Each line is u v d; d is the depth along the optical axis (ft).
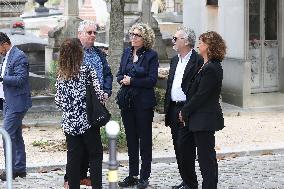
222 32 102.94
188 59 51.47
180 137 50.55
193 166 51.85
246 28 98.58
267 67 105.40
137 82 53.47
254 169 63.05
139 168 59.26
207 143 47.34
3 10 125.29
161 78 94.22
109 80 52.70
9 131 56.65
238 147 71.26
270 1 105.09
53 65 96.12
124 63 54.70
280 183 57.41
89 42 51.55
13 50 56.80
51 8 218.38
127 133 55.11
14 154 57.67
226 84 100.83
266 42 104.83
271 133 80.02
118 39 73.46
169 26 160.86
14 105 56.49
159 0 213.46
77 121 46.06
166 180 58.29
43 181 57.82
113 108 71.20
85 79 45.96
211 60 47.01
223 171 62.13
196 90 47.29
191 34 51.31
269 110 96.48
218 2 103.91
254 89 104.47
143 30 53.57
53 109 88.53
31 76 95.76
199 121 46.83
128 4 136.98
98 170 47.11
